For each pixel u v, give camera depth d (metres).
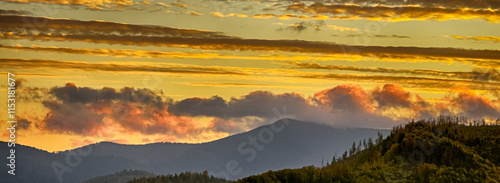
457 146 58.19
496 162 55.38
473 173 53.56
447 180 53.34
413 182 54.69
